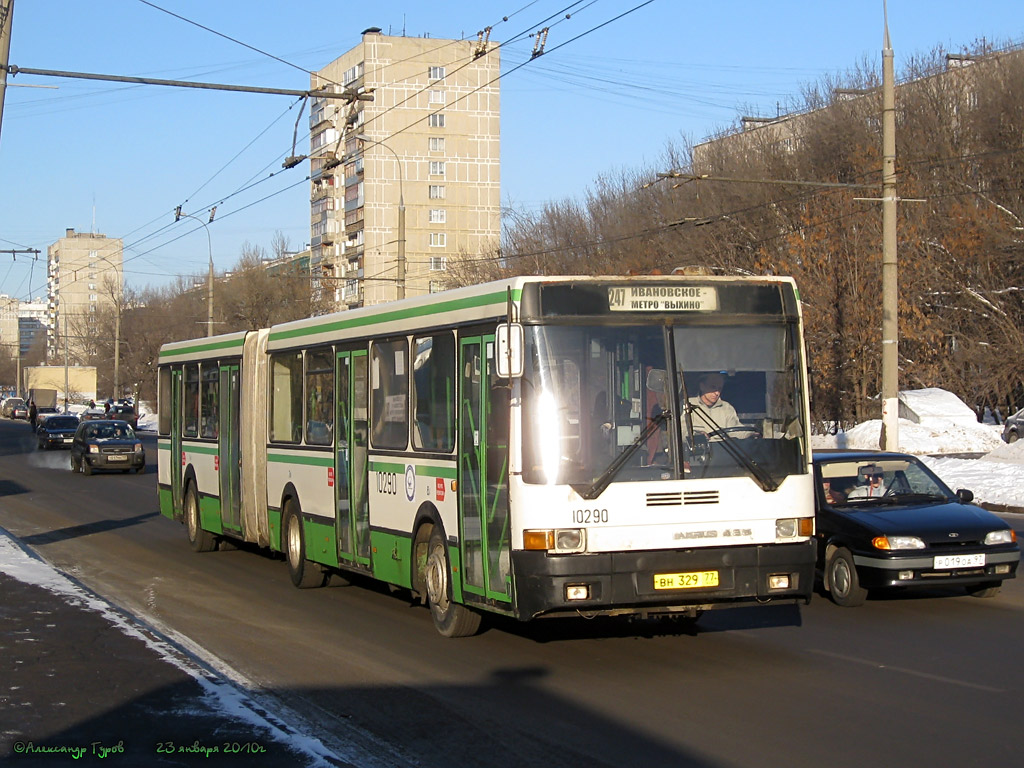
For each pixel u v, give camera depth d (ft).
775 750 20.85
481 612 31.94
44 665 27.53
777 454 28.35
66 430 164.76
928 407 122.83
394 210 266.98
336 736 22.36
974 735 21.63
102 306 359.46
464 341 30.40
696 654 29.66
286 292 240.73
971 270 134.31
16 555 48.83
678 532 27.25
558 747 21.39
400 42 264.52
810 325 131.34
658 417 27.61
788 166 159.63
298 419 43.32
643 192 177.17
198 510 54.75
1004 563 35.65
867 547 35.58
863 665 27.99
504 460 27.68
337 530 39.37
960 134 143.13
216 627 34.76
